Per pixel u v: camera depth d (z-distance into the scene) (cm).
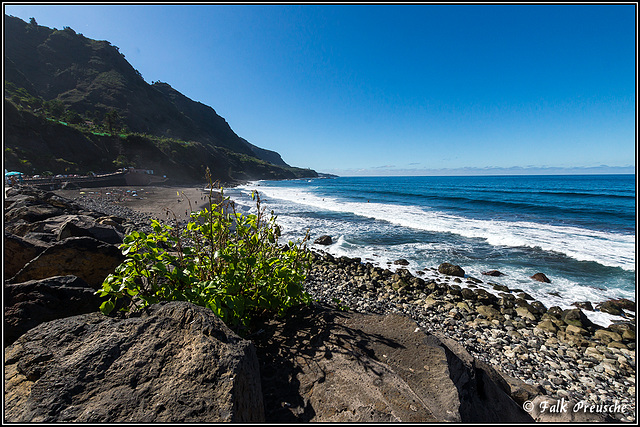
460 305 854
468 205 3228
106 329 195
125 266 242
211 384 165
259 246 333
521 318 789
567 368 562
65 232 555
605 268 1109
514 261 1237
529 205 2983
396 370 243
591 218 2220
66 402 152
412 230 1869
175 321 203
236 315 265
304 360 251
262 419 188
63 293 288
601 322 757
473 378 260
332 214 2580
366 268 1189
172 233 285
